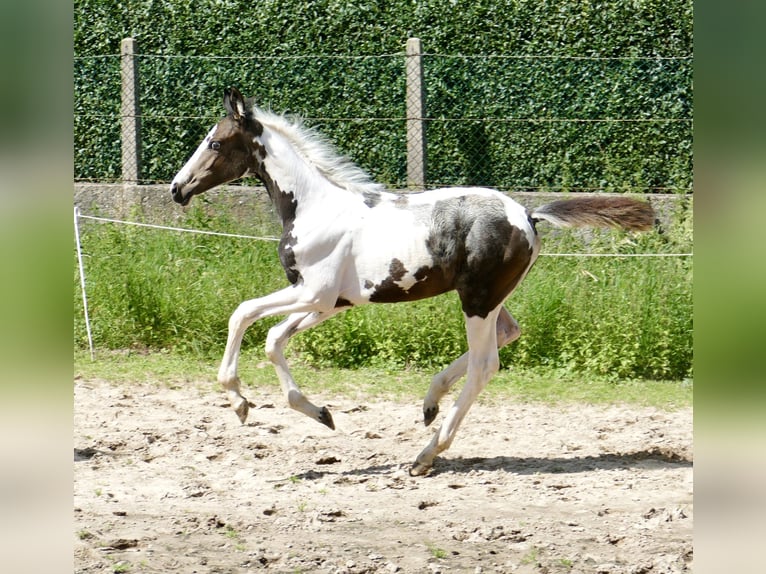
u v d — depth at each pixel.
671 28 11.95
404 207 6.39
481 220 6.18
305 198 6.48
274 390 8.62
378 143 11.84
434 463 6.68
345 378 9.07
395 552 5.03
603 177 11.57
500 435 7.40
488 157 11.66
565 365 9.27
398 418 7.85
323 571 4.79
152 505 5.74
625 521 5.51
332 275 6.35
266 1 12.74
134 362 9.47
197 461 6.66
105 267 10.12
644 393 8.62
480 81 11.78
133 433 7.23
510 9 12.24
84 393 8.38
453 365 6.71
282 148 6.52
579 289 9.48
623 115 11.57
